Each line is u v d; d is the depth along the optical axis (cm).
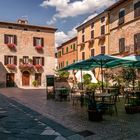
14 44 3850
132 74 2016
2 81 3725
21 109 1373
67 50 5112
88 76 2753
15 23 3844
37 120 1055
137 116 1104
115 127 906
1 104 1598
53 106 1487
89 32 3925
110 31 3353
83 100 1445
